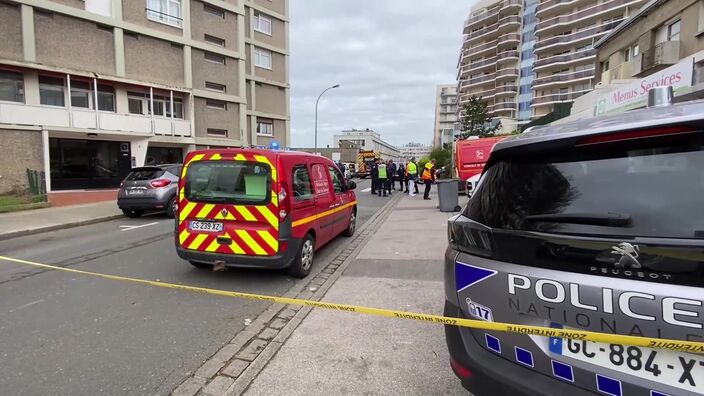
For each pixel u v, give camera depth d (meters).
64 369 3.36
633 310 1.67
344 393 2.99
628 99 14.58
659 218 1.70
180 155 28.42
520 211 2.15
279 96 41.53
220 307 4.77
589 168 2.00
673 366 1.64
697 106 1.90
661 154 1.82
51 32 20.94
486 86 85.12
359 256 7.29
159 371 3.33
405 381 3.13
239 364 3.45
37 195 15.41
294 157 6.11
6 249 8.18
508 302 2.09
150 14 25.36
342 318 4.39
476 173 17.58
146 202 11.99
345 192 8.60
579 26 62.59
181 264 6.74
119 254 7.49
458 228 2.49
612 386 1.78
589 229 1.85
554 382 1.95
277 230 5.44
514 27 77.50
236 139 31.67
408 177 20.27
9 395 2.98
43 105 20.64
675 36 17.23
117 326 4.22
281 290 5.43
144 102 25.47
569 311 1.85
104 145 23.77
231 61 31.20
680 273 1.58
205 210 5.66
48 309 4.68
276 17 40.41
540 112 67.19
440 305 4.77
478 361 2.24
